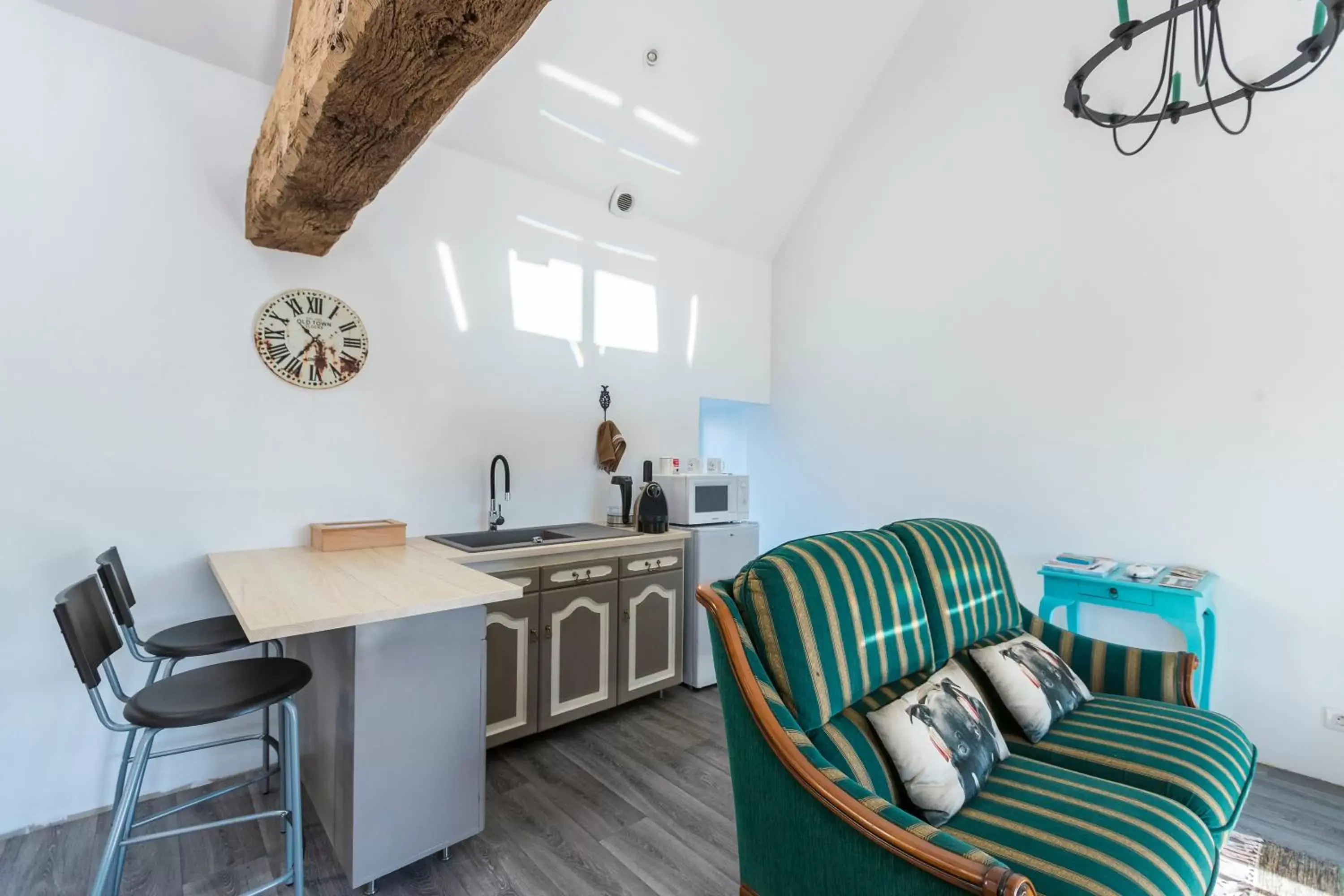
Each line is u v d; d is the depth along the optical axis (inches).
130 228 80.9
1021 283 125.1
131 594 73.2
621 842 74.3
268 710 89.5
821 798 44.9
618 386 137.6
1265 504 96.7
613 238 137.0
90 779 78.3
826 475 161.6
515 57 104.8
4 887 64.9
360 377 100.3
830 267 160.9
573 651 102.9
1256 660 97.0
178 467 84.2
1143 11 109.7
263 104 90.4
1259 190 97.5
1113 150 112.9
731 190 150.3
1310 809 83.0
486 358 115.7
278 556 85.7
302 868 61.3
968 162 133.5
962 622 75.7
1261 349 97.1
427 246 108.2
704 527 128.4
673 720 110.1
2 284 73.0
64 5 76.5
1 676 73.0
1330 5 60.7
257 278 90.4
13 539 73.6
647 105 123.6
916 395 142.9
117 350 79.9
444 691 67.7
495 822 78.3
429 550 92.3
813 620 56.4
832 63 138.6
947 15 136.4
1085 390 116.2
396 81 48.9
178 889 64.7
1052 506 120.5
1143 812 51.8
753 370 170.7
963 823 51.4
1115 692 81.7
